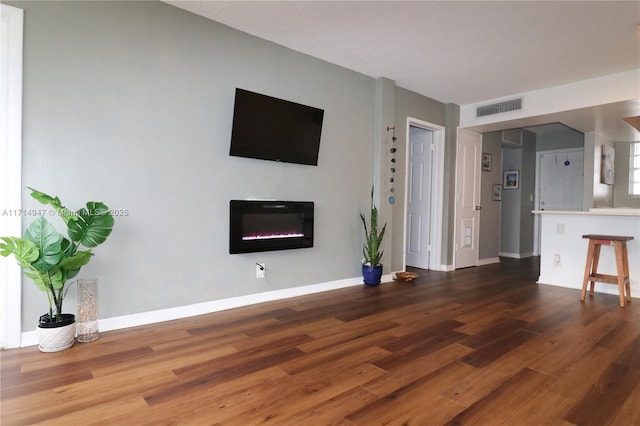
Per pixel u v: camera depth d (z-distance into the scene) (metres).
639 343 2.42
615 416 1.57
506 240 6.88
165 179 2.79
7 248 1.98
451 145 5.19
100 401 1.65
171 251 2.83
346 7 2.77
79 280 2.37
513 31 3.08
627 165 6.57
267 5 2.76
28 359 2.08
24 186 2.24
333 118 3.88
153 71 2.72
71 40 2.39
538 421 1.54
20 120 2.21
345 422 1.52
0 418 1.51
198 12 2.88
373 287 4.05
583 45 3.31
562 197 6.83
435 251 5.22
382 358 2.15
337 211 3.96
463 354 2.22
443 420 1.53
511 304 3.39
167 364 2.04
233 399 1.68
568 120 4.77
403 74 4.13
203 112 2.97
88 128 2.46
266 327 2.68
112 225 2.29
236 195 3.18
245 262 3.26
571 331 2.66
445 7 2.73
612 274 3.93
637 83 3.80
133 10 2.63
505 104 4.84
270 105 3.28
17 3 2.21
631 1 2.60
